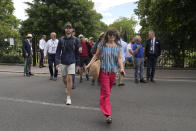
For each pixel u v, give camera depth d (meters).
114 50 4.04
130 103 5.35
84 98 5.87
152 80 8.73
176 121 4.08
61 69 5.52
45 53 8.92
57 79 9.16
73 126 3.80
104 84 4.01
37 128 3.71
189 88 7.30
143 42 13.99
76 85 7.88
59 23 30.81
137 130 3.63
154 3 13.91
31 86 7.52
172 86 7.66
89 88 7.31
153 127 3.77
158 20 15.42
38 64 14.88
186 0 12.68
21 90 6.84
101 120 4.12
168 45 13.24
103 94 4.03
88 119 4.17
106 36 4.09
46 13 31.50
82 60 8.49
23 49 9.91
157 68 12.70
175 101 5.56
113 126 3.81
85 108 4.91
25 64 10.12
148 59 8.66
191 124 3.93
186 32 13.98
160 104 5.27
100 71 4.07
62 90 6.87
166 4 13.87
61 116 4.34
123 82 8.55
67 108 4.90
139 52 8.34
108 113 3.93
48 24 31.94
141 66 8.45
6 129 3.66
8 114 4.44
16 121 4.04
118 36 4.11
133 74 10.73
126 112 4.62
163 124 3.92
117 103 5.35
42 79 9.14
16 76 10.03
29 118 4.21
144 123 3.96
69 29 5.44
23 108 4.88
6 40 16.62
